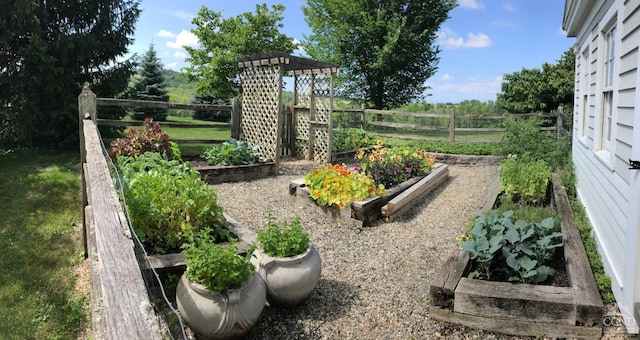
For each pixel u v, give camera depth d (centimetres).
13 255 446
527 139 769
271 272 287
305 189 554
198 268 247
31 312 339
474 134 1856
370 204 495
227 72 1705
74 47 981
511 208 461
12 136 1003
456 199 625
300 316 289
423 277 354
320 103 931
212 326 241
